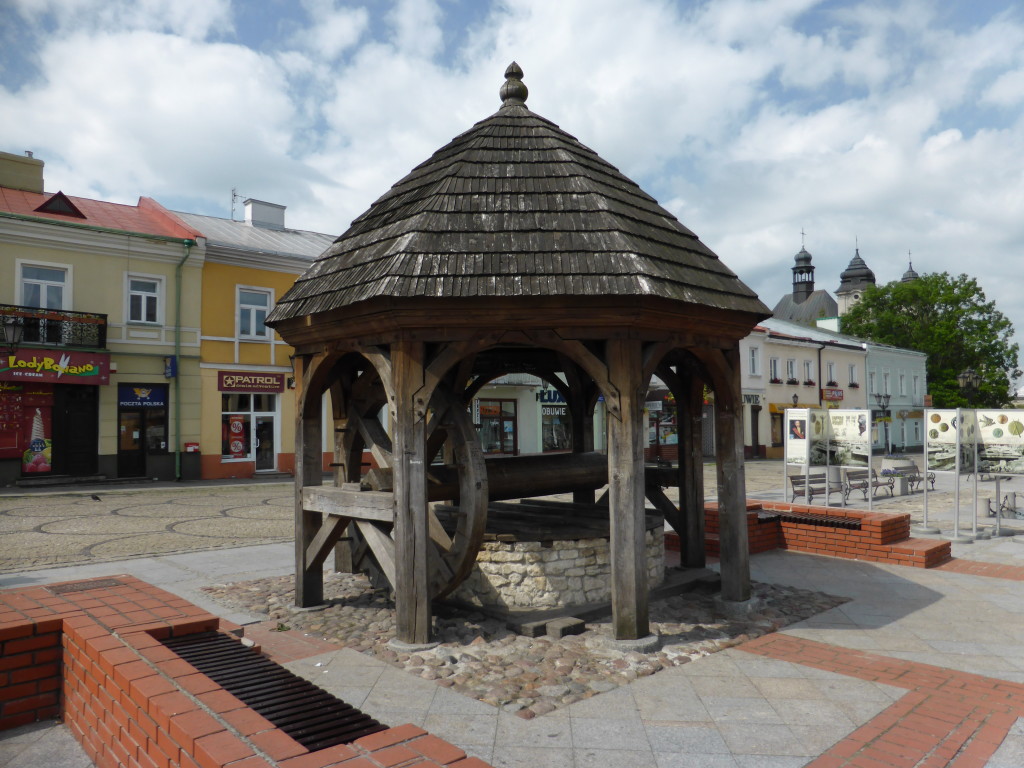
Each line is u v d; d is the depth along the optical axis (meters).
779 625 6.09
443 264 5.28
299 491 6.63
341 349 5.96
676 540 9.92
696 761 3.60
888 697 4.45
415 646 5.35
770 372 38.72
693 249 6.40
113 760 3.37
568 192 6.00
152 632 4.30
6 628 4.05
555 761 3.60
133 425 22.41
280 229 31.03
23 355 19.78
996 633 5.88
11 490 19.16
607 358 5.33
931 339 50.41
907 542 9.18
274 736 2.62
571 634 5.71
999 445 11.37
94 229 21.34
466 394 8.47
